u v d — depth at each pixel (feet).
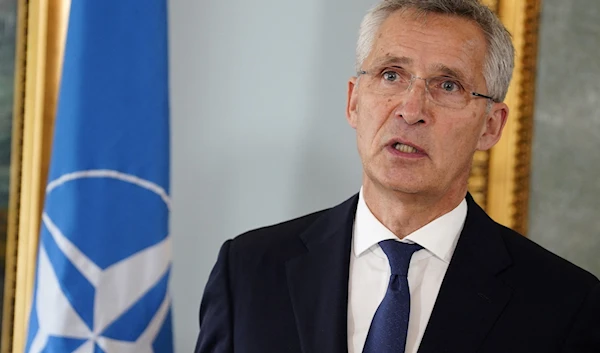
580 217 20.27
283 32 21.97
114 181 18.71
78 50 18.83
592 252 20.25
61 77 19.08
